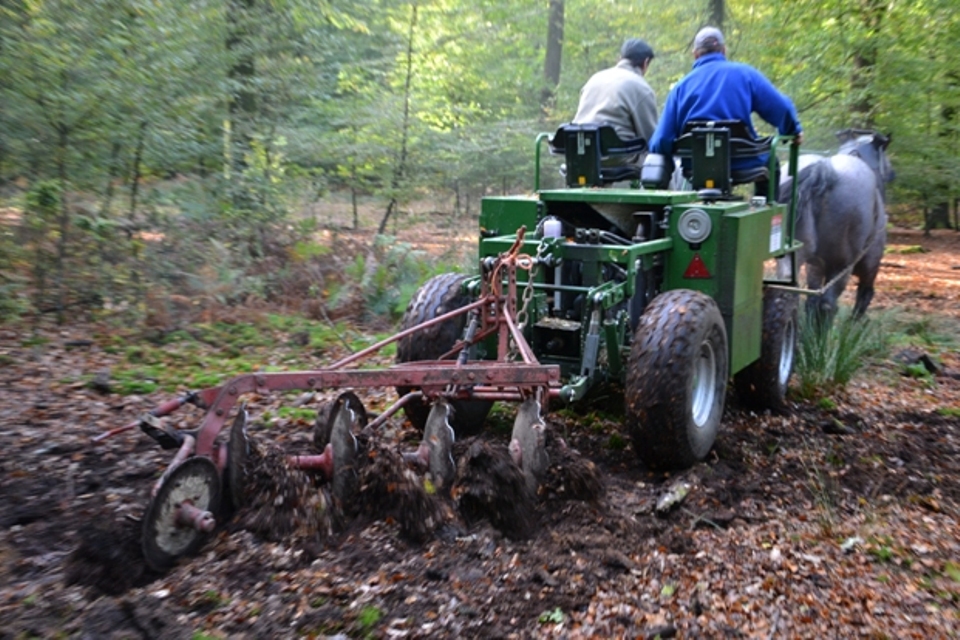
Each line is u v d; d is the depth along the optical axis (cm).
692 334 500
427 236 1381
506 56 1861
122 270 927
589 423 606
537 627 358
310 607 359
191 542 391
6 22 839
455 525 428
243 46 1132
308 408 643
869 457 580
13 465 507
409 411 559
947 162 1680
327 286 1039
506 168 1505
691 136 607
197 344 835
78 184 932
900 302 1291
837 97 1517
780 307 663
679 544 436
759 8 1730
